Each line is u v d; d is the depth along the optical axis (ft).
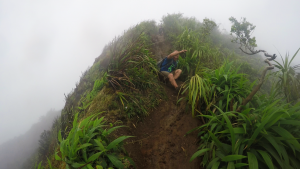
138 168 8.29
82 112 12.18
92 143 6.91
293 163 6.02
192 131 9.82
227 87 10.09
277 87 10.17
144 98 12.56
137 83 13.25
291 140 5.86
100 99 11.91
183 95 13.62
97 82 14.10
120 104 11.66
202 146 8.26
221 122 7.84
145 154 9.02
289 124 6.49
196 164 8.07
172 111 11.89
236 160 6.30
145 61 15.06
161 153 9.02
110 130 7.64
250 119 7.13
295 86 8.87
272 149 6.19
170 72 15.48
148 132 10.42
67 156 6.46
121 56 14.40
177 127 10.39
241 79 10.22
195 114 10.78
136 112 11.40
